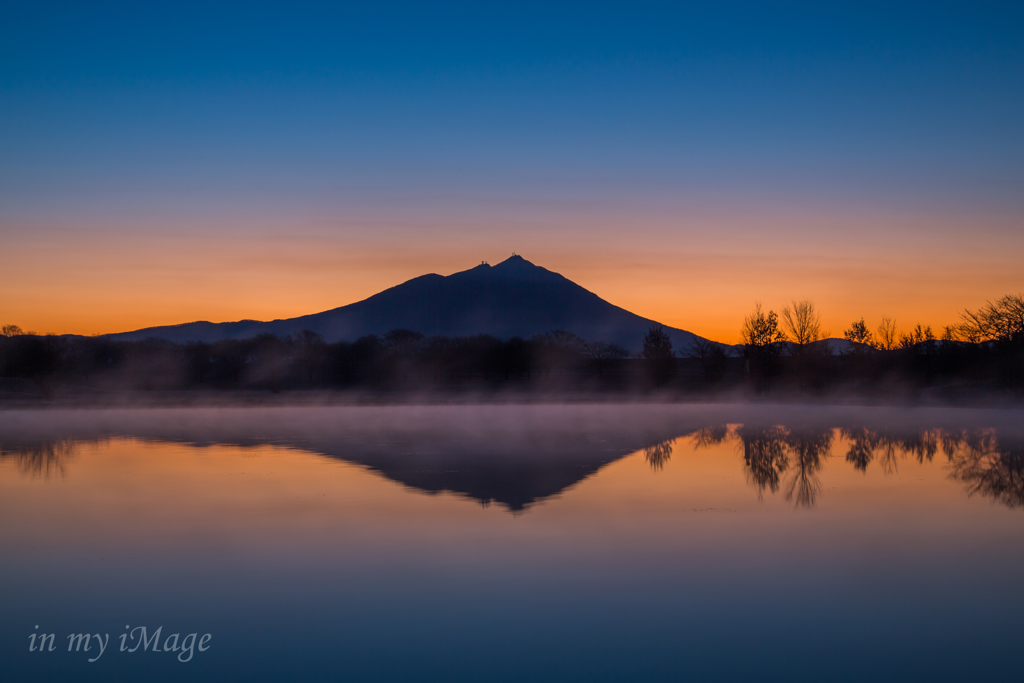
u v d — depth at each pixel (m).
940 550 14.34
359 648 9.89
